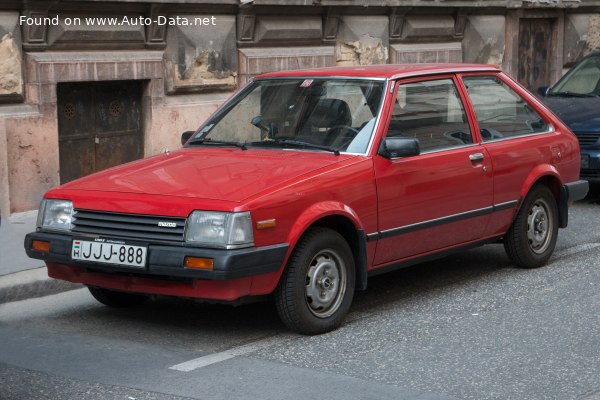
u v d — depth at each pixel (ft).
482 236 27.27
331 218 22.68
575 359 20.67
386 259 24.20
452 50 59.21
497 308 24.88
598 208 40.91
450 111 26.27
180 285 21.29
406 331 22.84
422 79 25.71
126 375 19.67
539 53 68.08
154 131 41.91
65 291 27.40
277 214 21.18
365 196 23.15
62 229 22.52
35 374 19.75
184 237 20.90
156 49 41.70
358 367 20.16
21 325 23.66
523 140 28.32
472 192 26.23
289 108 25.50
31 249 22.84
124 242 21.39
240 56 46.01
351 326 23.30
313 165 22.86
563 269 29.27
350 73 25.64
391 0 53.31
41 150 37.06
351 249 23.49
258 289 21.20
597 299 25.68
